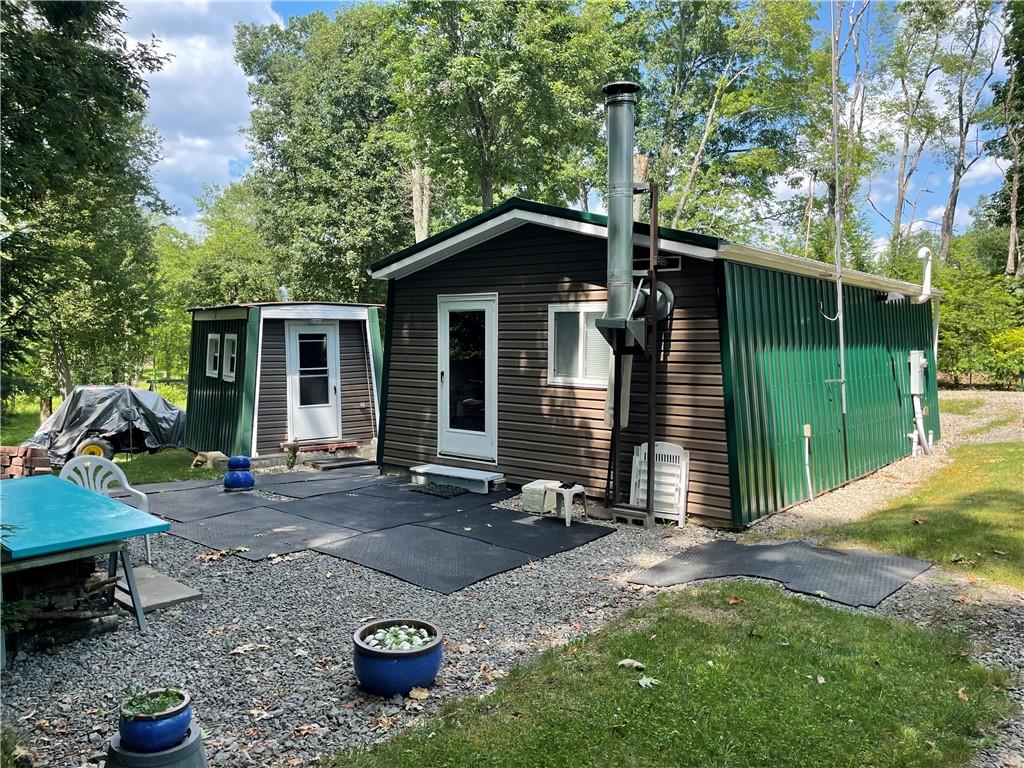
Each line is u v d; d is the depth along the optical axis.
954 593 4.41
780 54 22.17
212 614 4.37
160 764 2.44
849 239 23.28
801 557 5.20
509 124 16.03
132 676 3.52
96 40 8.84
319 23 26.22
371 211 21.34
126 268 17.59
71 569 4.13
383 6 17.56
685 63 24.64
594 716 2.96
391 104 21.73
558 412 7.38
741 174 24.20
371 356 11.91
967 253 26.11
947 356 18.64
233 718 3.10
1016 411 13.79
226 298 30.33
